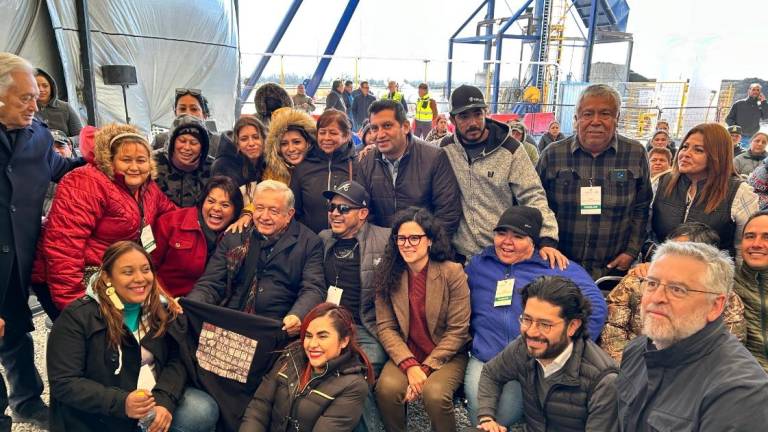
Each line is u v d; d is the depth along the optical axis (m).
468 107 2.57
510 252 2.39
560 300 1.77
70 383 1.85
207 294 2.37
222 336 2.19
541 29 15.47
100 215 2.23
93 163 2.30
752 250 2.15
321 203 2.85
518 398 2.15
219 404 2.17
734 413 1.26
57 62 5.76
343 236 2.62
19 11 5.31
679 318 1.42
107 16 6.35
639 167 2.61
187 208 2.56
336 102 10.45
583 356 1.84
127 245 1.92
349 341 2.15
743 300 2.21
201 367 2.17
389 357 2.47
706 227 2.19
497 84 14.95
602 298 2.29
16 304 2.23
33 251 2.20
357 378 2.09
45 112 4.13
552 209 2.80
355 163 2.93
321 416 2.04
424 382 2.27
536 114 12.97
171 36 7.51
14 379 2.46
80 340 1.89
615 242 2.70
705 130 2.46
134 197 2.38
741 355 1.36
